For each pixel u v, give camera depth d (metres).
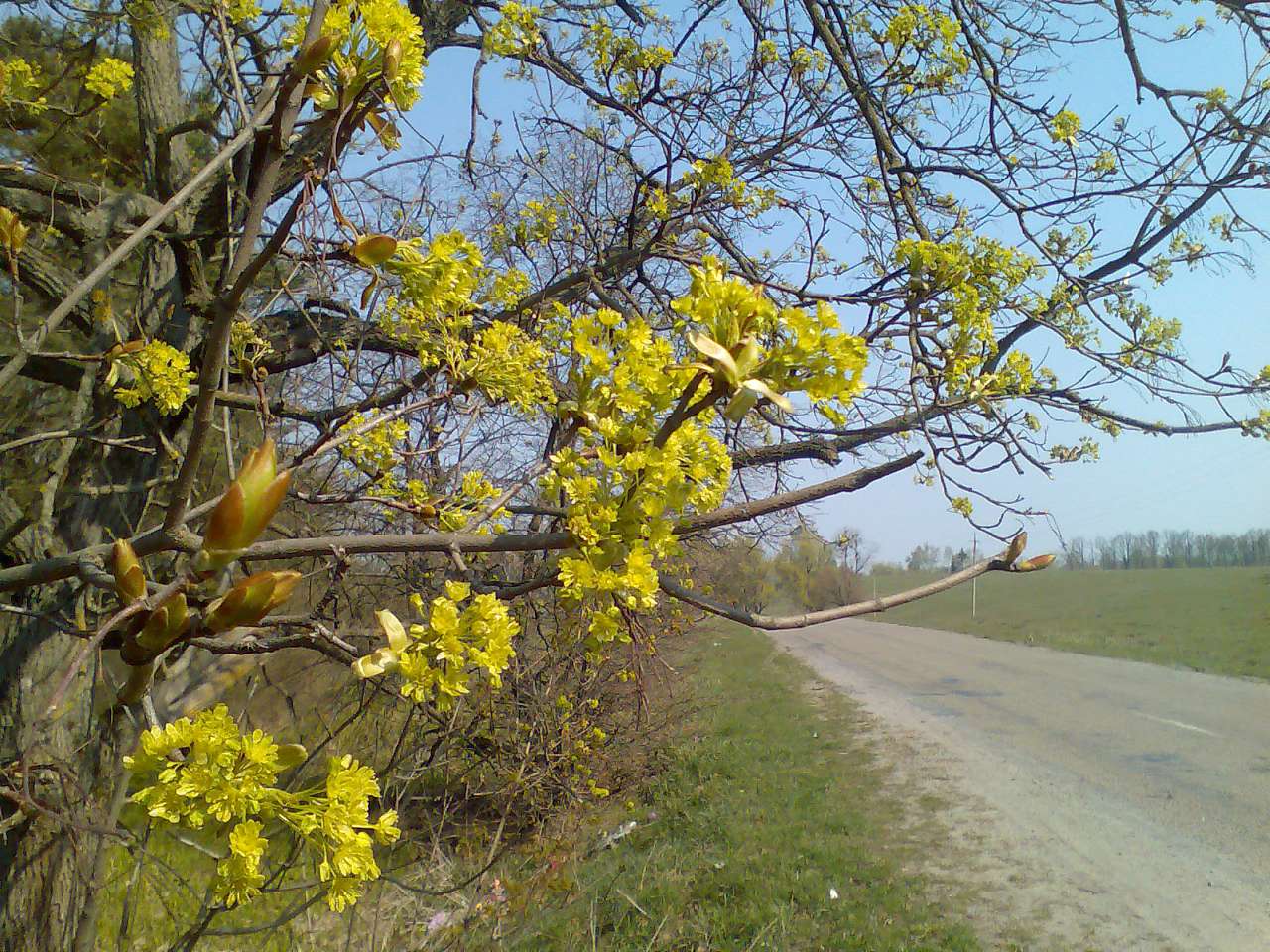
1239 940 4.71
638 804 7.56
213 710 0.80
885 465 1.65
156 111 3.84
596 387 1.30
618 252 4.39
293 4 2.91
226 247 2.64
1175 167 4.29
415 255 1.34
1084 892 5.45
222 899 0.78
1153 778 7.67
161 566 3.14
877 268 4.25
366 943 3.35
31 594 3.55
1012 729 10.09
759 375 1.03
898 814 7.11
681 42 4.33
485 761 4.44
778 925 5.12
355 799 0.81
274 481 0.72
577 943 4.59
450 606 1.07
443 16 4.96
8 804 2.51
